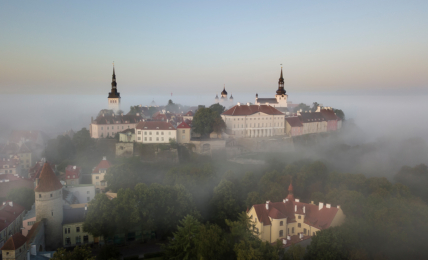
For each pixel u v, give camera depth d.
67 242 102.94
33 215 106.00
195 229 86.06
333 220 87.19
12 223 102.31
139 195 107.19
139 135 188.88
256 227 90.38
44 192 97.31
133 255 98.38
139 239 110.88
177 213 107.56
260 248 71.88
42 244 93.56
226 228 110.00
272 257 69.81
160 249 102.88
